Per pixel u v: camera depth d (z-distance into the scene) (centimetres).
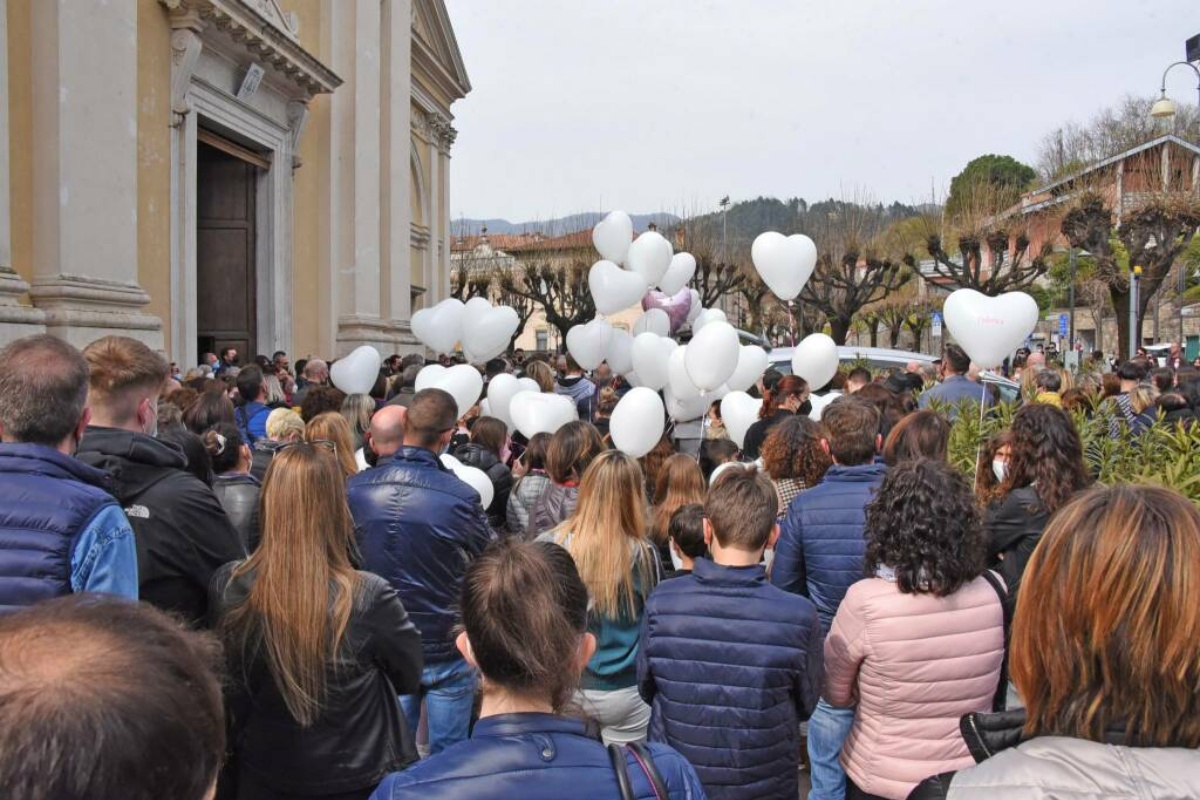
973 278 2191
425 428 335
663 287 868
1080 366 1698
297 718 210
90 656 81
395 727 228
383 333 1623
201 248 1352
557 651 150
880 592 241
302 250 1475
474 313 748
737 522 247
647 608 255
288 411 455
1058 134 3256
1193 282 3253
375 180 1608
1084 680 120
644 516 304
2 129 734
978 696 238
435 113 2444
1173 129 2761
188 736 81
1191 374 858
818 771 272
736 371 688
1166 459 493
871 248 2728
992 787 116
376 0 1602
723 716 238
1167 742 115
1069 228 2098
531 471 478
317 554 215
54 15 795
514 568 154
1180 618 114
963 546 236
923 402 674
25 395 204
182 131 1077
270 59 1238
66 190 802
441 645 315
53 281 797
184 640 92
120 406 259
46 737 73
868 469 334
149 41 1021
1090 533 123
